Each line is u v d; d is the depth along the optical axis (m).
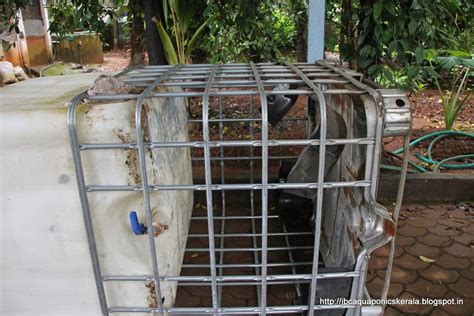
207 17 2.99
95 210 1.03
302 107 3.86
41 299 1.12
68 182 1.00
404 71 2.75
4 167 0.99
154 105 1.20
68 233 1.05
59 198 1.02
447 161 3.09
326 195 1.81
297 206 2.10
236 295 1.79
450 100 3.94
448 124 3.68
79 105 0.99
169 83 1.29
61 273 1.09
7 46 4.21
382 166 2.80
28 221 1.04
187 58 3.06
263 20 3.27
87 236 1.03
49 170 0.99
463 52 3.26
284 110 1.96
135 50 3.91
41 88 1.44
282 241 2.15
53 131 0.96
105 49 10.70
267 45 3.82
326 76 1.46
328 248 1.69
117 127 0.97
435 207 2.65
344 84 1.32
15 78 1.64
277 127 3.38
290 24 5.05
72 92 1.32
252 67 1.66
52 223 1.04
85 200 0.99
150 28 2.99
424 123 4.20
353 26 2.67
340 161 1.56
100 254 1.08
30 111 0.98
